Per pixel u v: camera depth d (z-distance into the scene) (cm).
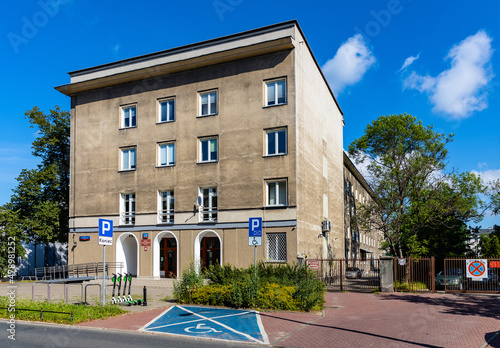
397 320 1358
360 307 1669
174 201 2811
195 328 1217
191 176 2773
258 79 2662
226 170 2675
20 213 3669
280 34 2614
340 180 4091
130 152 3034
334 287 2395
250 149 2628
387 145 3681
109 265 2944
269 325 1264
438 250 2934
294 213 2473
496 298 1909
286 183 2530
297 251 2442
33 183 3669
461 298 1916
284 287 1630
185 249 2720
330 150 3628
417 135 3853
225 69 2761
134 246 3144
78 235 3103
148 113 2978
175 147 2850
